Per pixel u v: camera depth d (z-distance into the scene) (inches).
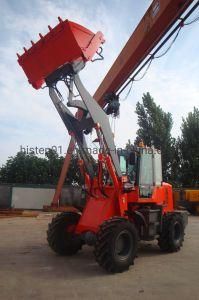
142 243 423.5
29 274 275.1
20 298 220.7
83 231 321.7
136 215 343.0
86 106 310.8
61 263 311.9
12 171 1497.3
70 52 299.4
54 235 337.7
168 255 355.3
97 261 283.0
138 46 399.9
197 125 1344.7
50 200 1008.9
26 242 415.2
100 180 326.6
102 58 315.0
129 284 252.8
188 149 1336.1
